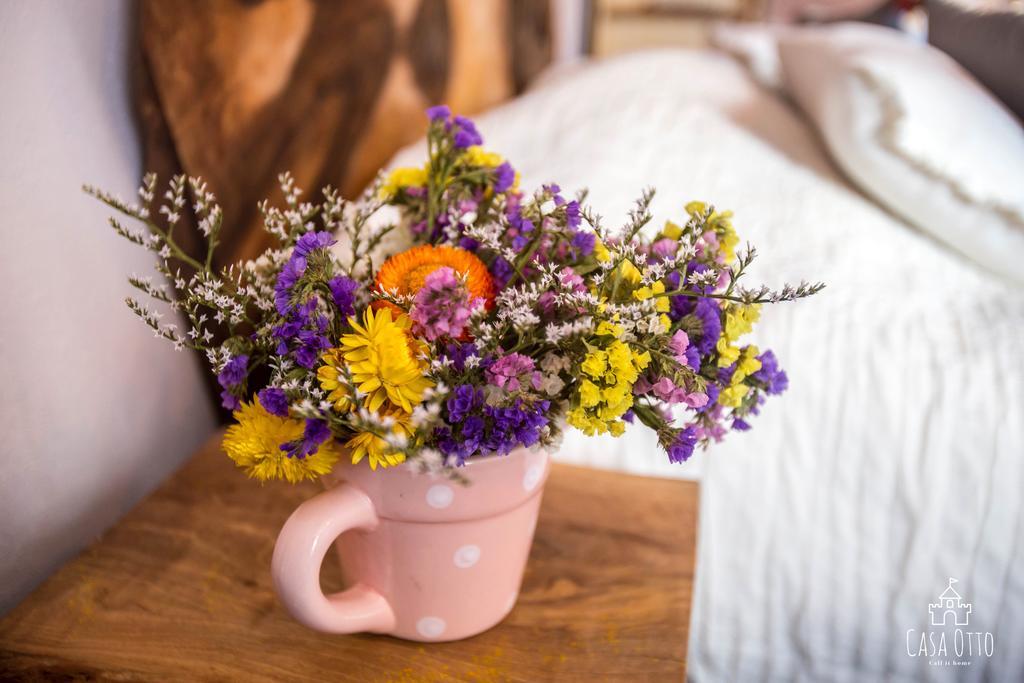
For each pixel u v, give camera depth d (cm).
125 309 69
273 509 67
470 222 52
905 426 77
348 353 45
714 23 316
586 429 47
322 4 82
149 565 62
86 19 64
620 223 85
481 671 55
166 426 75
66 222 63
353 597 54
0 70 57
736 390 51
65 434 64
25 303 60
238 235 75
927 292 85
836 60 105
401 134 103
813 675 80
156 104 68
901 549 77
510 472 51
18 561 61
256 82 75
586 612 59
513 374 46
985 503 75
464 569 53
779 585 79
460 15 121
